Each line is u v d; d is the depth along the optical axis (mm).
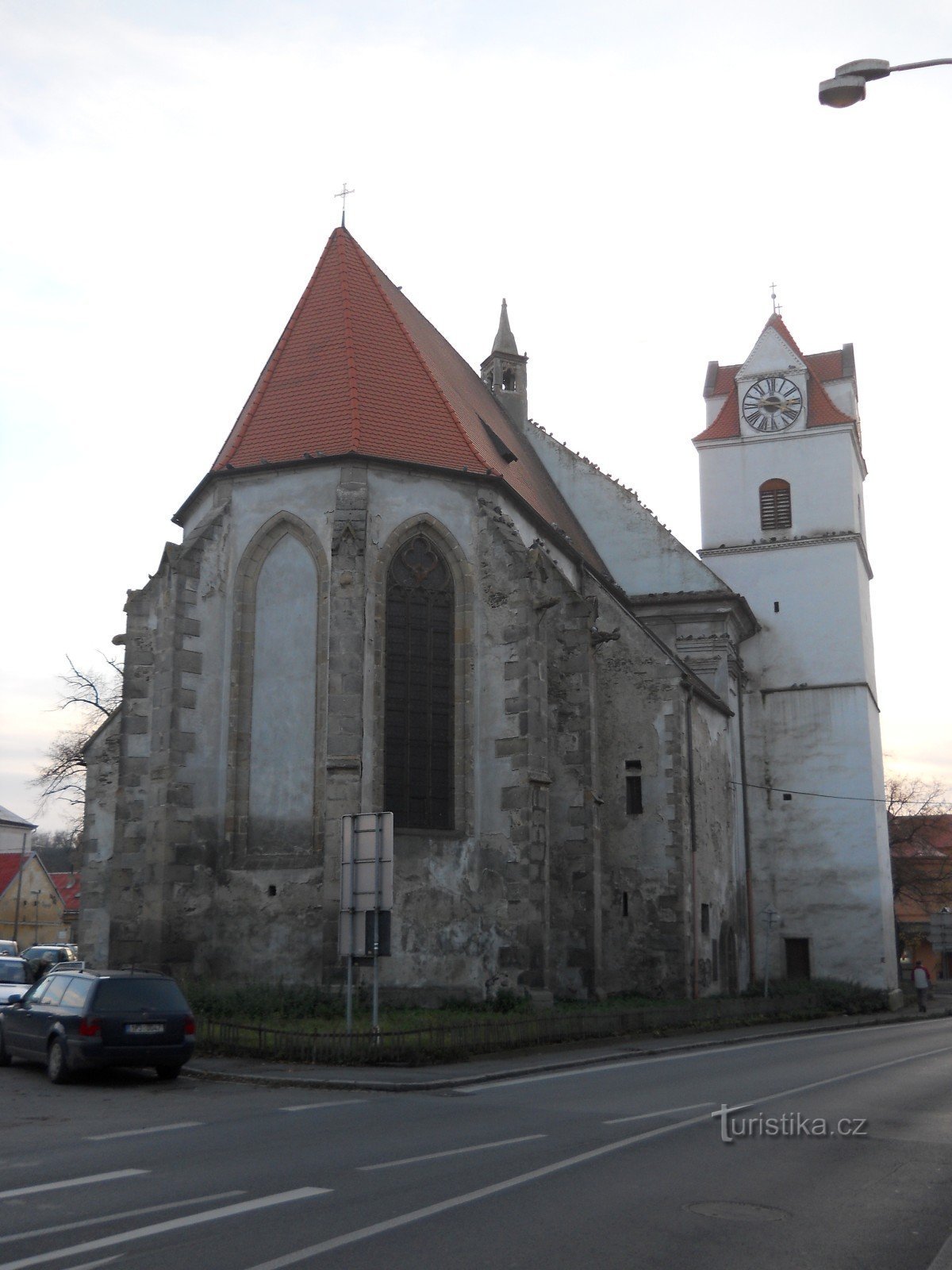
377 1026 21109
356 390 30172
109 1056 18109
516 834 27953
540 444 48375
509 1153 11852
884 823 50156
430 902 27594
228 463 29797
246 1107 15664
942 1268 7918
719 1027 32062
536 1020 23672
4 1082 18578
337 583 27453
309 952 26547
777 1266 7957
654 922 35594
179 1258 7965
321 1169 11000
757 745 48406
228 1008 23875
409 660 28828
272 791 27719
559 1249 8281
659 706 36938
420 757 28438
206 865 27469
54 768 57312
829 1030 34812
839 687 47969
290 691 28172
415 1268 7762
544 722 28656
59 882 106375
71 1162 11469
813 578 49188
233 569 29109
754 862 47406
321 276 33281
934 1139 13023
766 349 51750
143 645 30688
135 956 28531
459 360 42969
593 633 33969
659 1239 8586
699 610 45219
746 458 51156
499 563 29531
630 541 46781
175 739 27578
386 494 29156
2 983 29922
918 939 81000
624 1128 13594
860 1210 9602
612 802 36750
